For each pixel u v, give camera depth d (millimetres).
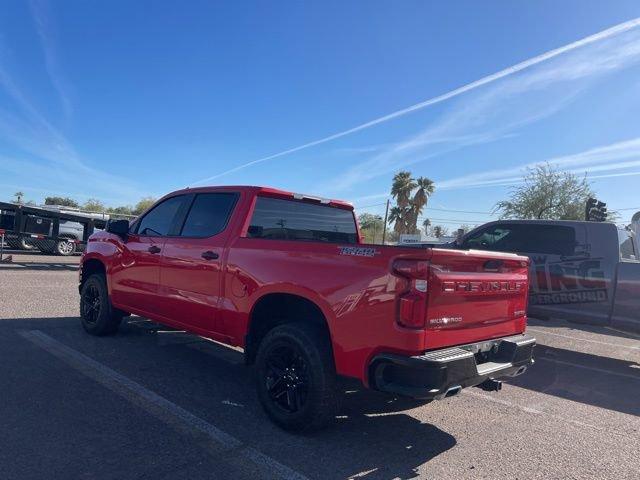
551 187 28891
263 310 4840
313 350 4129
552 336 10336
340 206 6332
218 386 5402
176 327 5773
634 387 6641
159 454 3773
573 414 5387
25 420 4191
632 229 9391
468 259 4047
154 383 5359
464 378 3857
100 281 7074
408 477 3680
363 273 3926
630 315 7551
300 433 4277
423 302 3684
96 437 3977
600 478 3863
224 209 5473
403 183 50500
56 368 5605
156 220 6367
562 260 8234
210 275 5230
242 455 3854
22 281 12750
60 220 21609
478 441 4449
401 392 3652
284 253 4559
